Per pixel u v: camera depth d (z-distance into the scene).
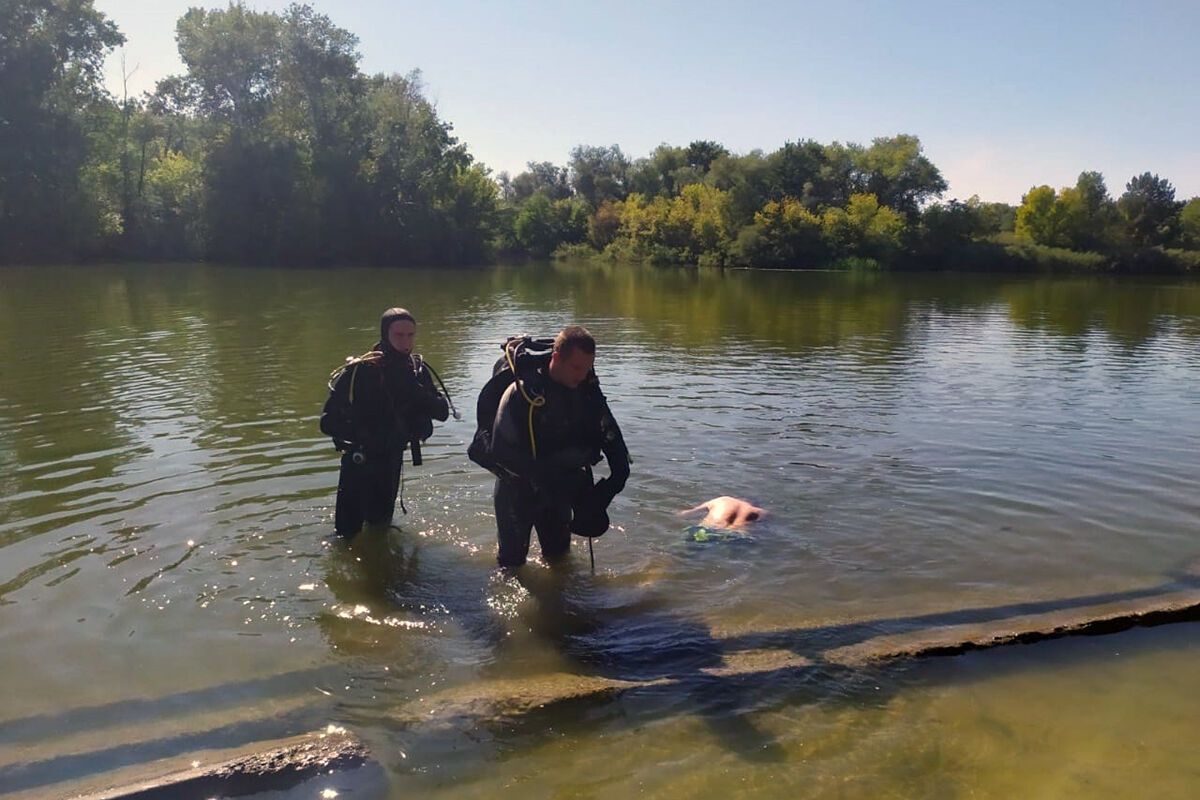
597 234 80.31
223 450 7.21
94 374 10.78
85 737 3.35
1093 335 17.53
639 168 93.56
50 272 34.44
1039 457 7.41
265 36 46.97
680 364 12.62
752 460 7.24
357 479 5.40
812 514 5.98
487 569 5.07
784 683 3.85
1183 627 4.44
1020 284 41.72
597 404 5.01
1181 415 9.21
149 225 46.38
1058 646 4.23
